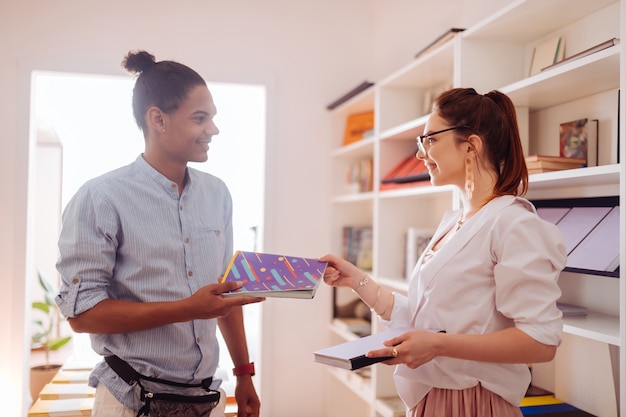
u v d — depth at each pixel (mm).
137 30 3500
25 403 3352
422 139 1511
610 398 1838
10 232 3318
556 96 1988
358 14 3852
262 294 1315
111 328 1376
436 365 1397
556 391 2100
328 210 3791
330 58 3799
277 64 3715
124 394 1439
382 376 2879
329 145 3791
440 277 1388
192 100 1483
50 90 5582
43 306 4379
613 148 1844
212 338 1574
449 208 2885
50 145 5949
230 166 5141
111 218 1435
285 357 3701
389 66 3586
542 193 2188
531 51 2236
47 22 3395
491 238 1332
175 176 1551
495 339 1247
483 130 1419
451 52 2377
